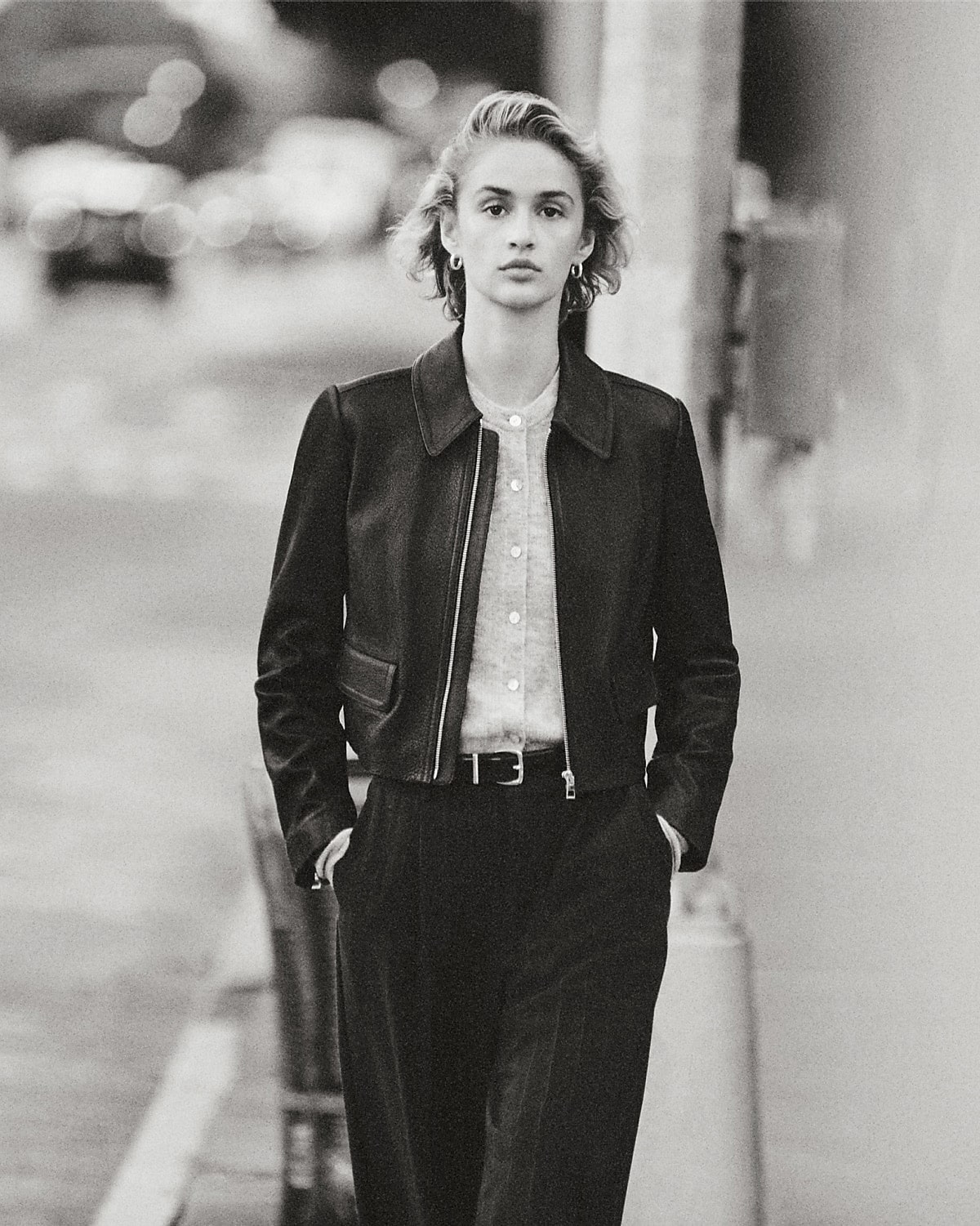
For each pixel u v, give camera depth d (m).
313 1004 4.79
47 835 8.70
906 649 11.04
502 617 3.46
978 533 10.76
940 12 12.81
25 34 82.50
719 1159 4.41
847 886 7.64
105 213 46.22
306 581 3.60
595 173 3.55
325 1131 4.82
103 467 22.03
